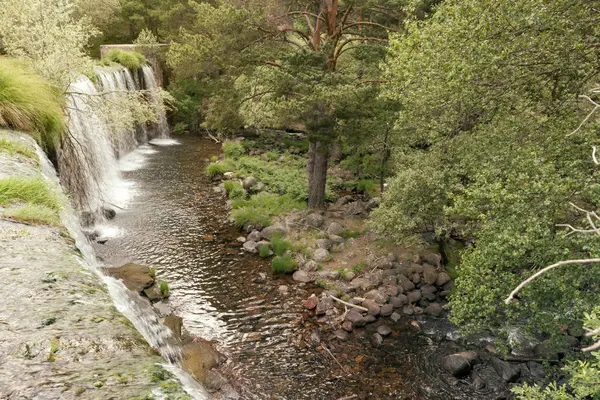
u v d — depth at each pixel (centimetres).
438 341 1064
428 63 716
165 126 3020
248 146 2733
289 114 1450
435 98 788
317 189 1764
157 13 3219
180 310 1116
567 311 699
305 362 971
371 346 1040
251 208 1736
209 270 1333
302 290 1258
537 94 828
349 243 1516
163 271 1294
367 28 1638
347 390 895
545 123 786
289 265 1347
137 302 738
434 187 1132
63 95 1272
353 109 1364
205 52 1482
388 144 1652
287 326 1094
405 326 1122
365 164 1892
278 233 1542
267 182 2097
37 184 625
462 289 926
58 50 1195
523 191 665
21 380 265
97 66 2220
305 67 1373
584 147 693
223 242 1523
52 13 1244
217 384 850
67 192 1062
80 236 686
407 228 1223
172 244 1468
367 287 1270
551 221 662
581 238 603
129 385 271
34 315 345
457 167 1080
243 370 927
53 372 277
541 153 721
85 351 306
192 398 273
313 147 1728
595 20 648
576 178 653
